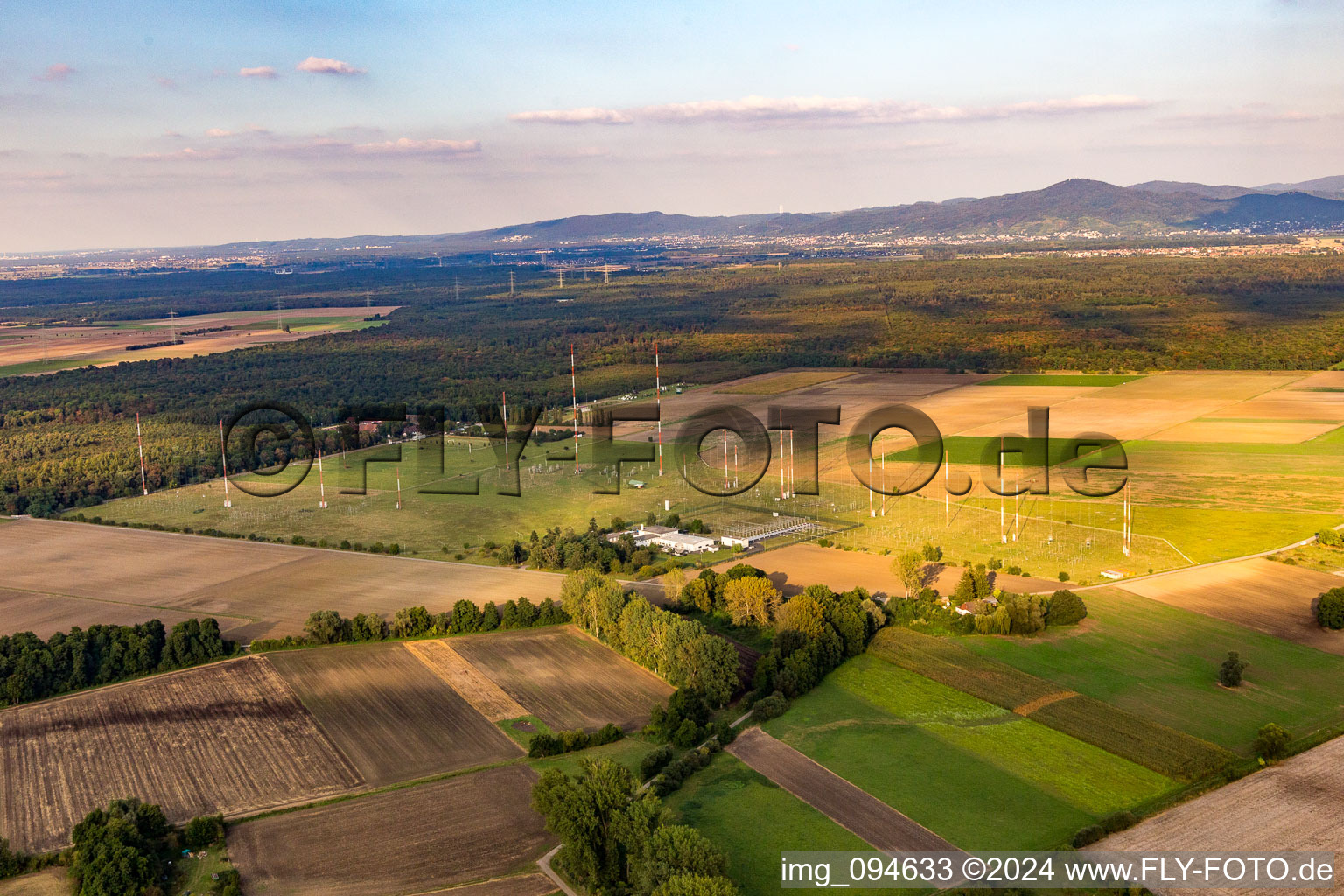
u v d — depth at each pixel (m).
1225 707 148.00
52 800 132.62
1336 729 139.62
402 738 146.75
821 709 151.25
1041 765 133.38
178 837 121.19
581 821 112.75
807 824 121.31
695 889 100.25
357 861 117.00
